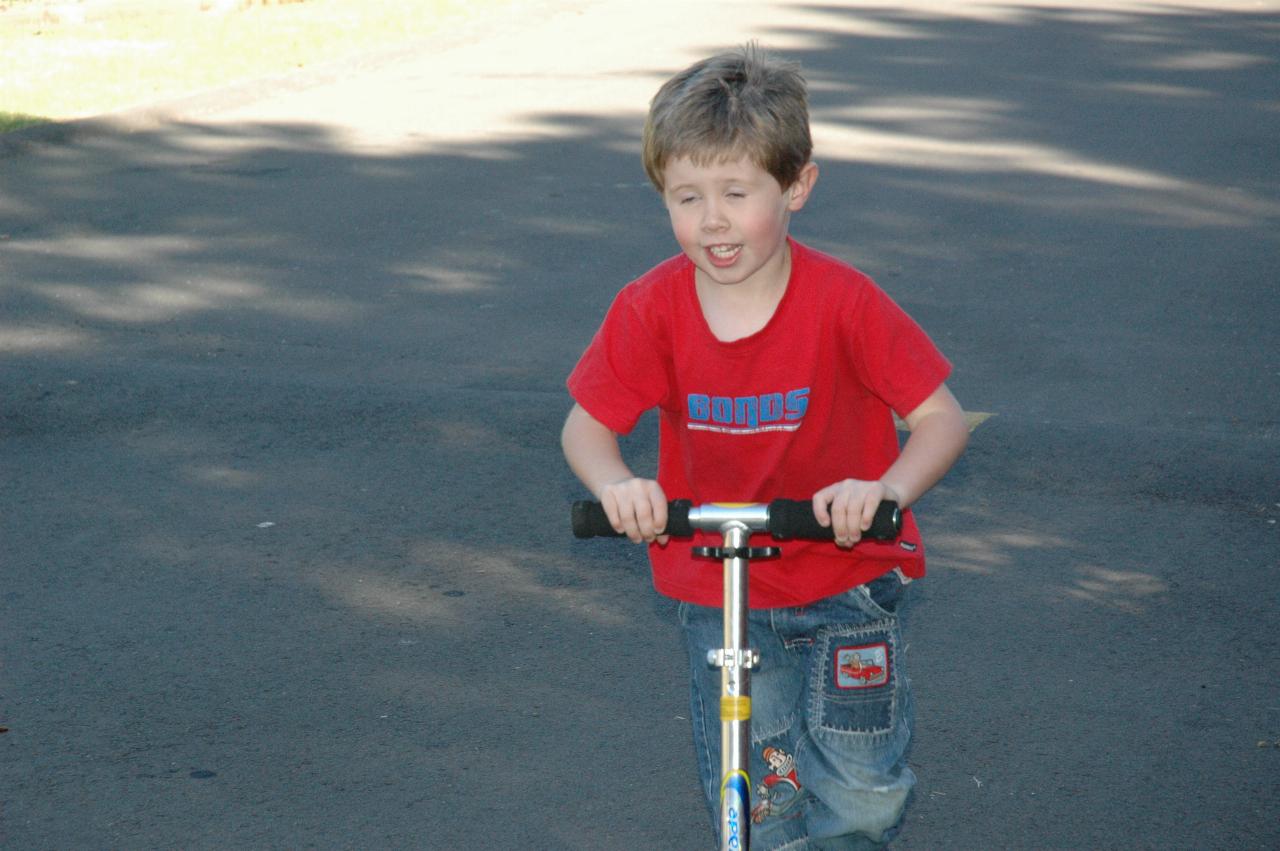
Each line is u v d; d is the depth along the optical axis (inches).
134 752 217.8
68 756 216.5
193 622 256.1
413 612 260.2
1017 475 311.7
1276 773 210.1
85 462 324.8
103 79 772.0
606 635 252.5
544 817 203.2
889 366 149.9
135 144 650.2
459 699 232.7
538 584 270.7
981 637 248.7
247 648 247.8
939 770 212.1
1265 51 834.8
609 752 218.4
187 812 203.8
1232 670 237.6
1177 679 235.0
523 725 225.5
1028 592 263.7
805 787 165.3
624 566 277.6
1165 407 346.9
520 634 252.7
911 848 195.3
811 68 791.7
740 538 134.0
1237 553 277.0
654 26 957.2
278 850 195.8
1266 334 395.2
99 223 526.6
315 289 450.3
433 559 280.2
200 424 346.0
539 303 435.5
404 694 233.8
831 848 165.5
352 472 319.3
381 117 702.5
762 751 165.5
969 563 275.3
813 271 150.3
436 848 196.2
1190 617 254.1
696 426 156.2
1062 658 241.9
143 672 239.9
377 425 344.5
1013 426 335.9
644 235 504.7
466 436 337.7
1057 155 600.4
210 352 396.8
